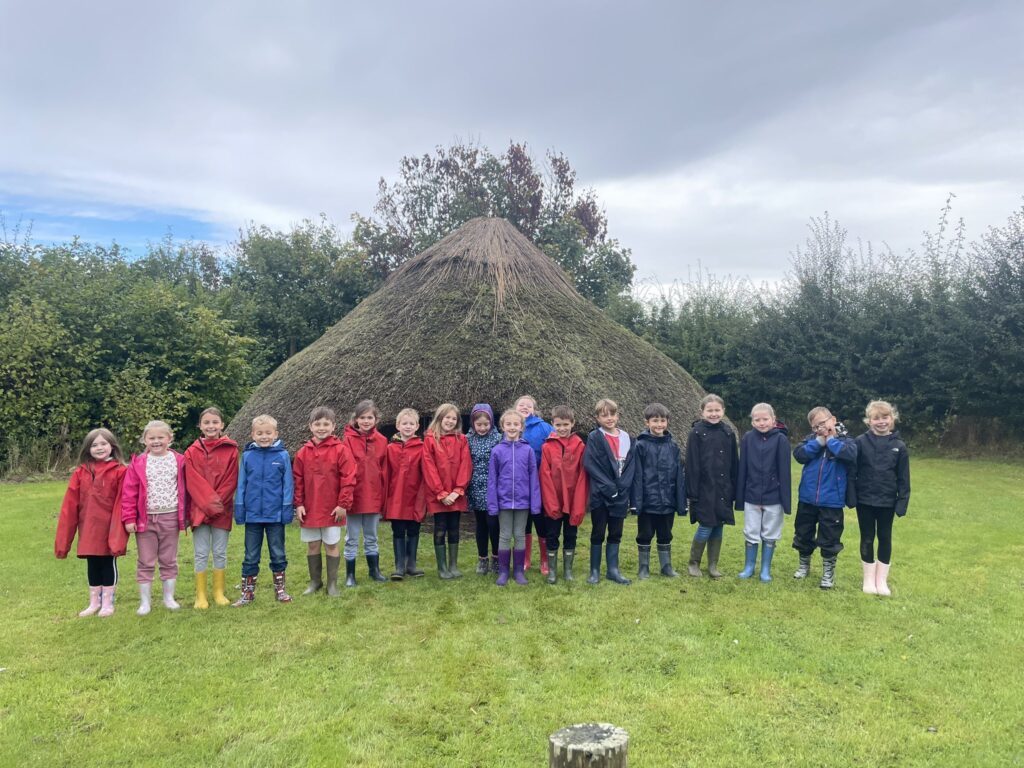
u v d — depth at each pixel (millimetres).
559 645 4195
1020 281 13180
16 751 3010
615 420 5586
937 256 14750
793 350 16109
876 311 15062
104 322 12930
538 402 7023
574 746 1916
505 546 5508
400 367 7434
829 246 16109
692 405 8758
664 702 3438
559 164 24625
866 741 3096
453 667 3871
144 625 4594
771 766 2902
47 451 11820
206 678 3754
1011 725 3242
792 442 16641
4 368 11578
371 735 3162
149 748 3045
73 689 3629
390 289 9312
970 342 13672
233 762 2939
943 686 3637
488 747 3049
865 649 4129
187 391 13562
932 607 4926
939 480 11008
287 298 20625
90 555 4695
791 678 3723
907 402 14719
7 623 4617
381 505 5578
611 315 19125
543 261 9633
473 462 5816
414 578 5723
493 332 7676
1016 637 4328
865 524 5301
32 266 13031
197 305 16344
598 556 5562
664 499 5594
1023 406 13469
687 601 5066
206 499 4941
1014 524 7730
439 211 24156
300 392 7883
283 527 5211
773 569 6047
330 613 4832
